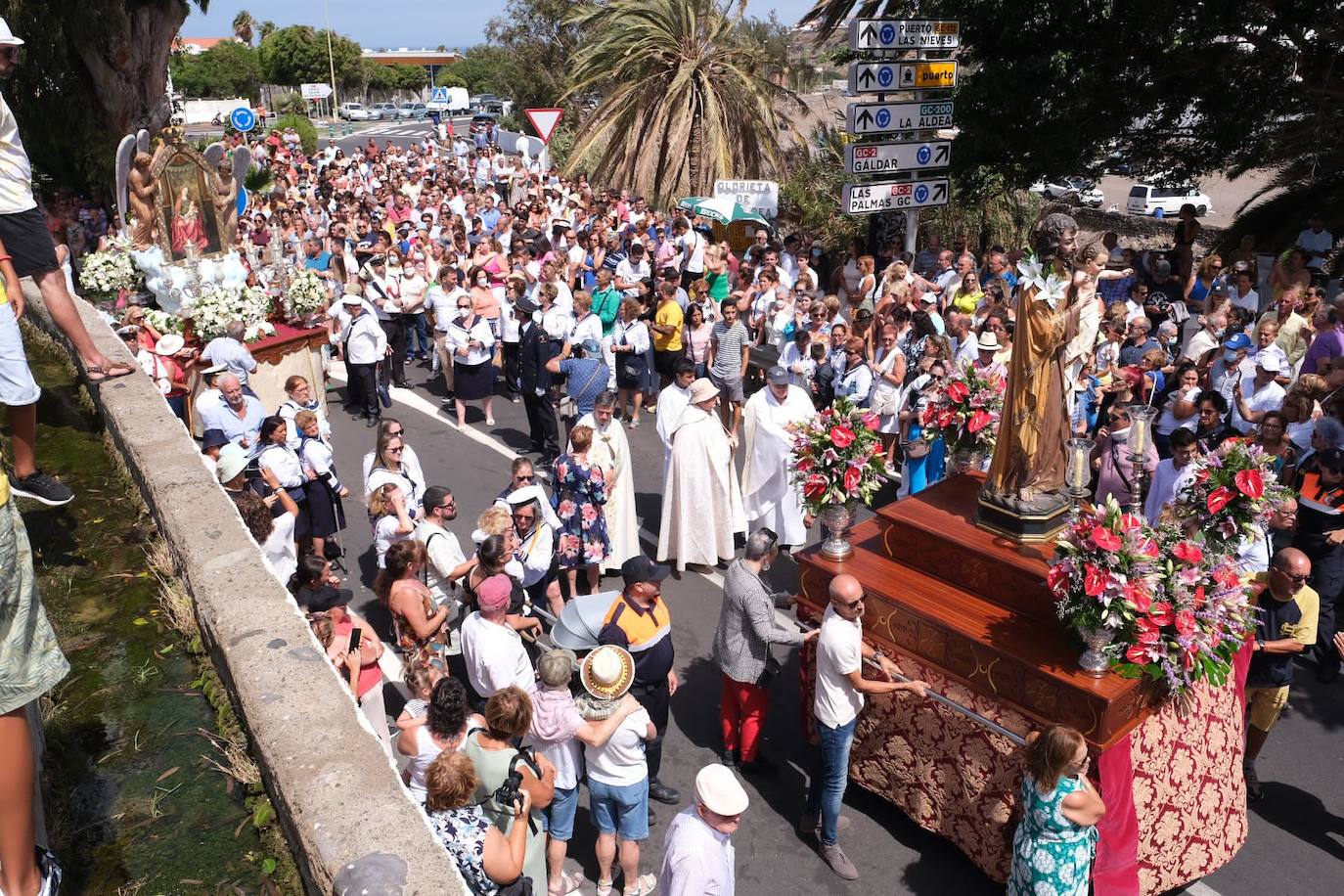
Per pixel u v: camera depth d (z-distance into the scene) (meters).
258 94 92.00
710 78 25.95
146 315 11.05
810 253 18.23
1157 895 5.59
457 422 13.37
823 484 6.27
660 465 11.95
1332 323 10.20
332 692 3.98
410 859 3.14
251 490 7.53
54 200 21.84
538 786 4.84
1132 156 18.70
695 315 13.30
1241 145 17.97
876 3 19.97
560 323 12.54
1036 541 5.70
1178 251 14.52
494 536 6.30
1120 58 16.53
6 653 2.35
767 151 26.67
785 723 7.34
